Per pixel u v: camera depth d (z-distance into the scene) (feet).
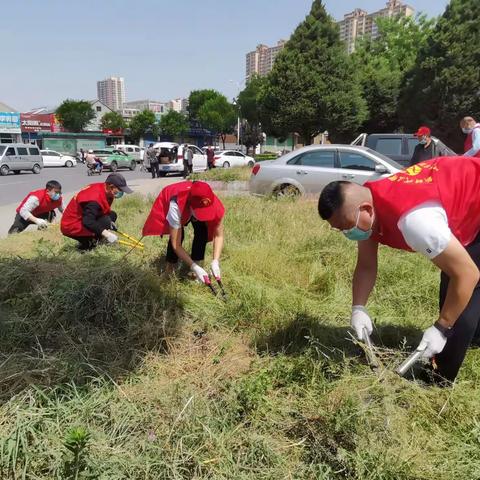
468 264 6.34
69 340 9.18
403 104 82.12
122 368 8.47
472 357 8.76
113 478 5.78
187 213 11.93
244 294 11.25
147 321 9.98
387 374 7.18
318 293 12.39
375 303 11.46
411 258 14.32
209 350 9.29
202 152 93.25
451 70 72.79
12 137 156.46
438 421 7.04
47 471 6.09
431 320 10.54
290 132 79.20
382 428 6.42
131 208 27.04
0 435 6.41
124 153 110.01
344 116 74.38
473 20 72.74
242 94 145.79
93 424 6.84
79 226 15.69
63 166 119.96
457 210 6.78
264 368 8.14
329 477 6.00
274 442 6.59
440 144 28.71
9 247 15.29
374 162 26.21
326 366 8.23
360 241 8.21
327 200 7.00
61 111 194.59
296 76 72.59
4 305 10.73
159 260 13.88
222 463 6.13
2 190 51.90
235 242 16.44
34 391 7.51
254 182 28.91
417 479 5.83
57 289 10.71
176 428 6.72
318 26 72.28
